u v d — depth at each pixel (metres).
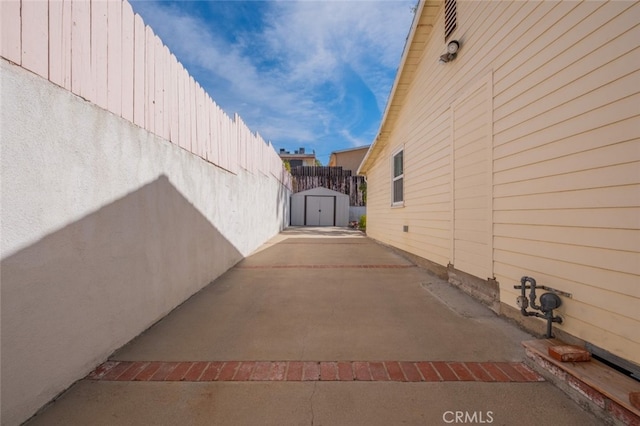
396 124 8.61
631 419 1.69
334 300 4.21
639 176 2.03
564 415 1.93
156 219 3.40
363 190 23.11
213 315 3.63
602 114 2.29
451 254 5.01
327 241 11.20
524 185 3.17
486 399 2.08
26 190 1.84
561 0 2.68
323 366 2.49
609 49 2.23
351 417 1.92
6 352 1.72
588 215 2.39
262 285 4.98
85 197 2.33
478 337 3.03
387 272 5.95
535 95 3.00
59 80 2.09
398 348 2.81
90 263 2.38
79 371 2.25
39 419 1.87
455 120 4.86
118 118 2.73
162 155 3.55
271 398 2.10
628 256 2.09
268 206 11.54
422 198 6.44
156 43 3.45
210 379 2.31
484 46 4.00
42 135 1.95
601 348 2.27
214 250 5.32
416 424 1.86
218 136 5.55
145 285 3.17
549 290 2.79
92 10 2.43
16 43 1.78
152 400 2.06
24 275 1.82
